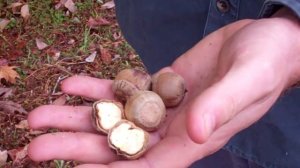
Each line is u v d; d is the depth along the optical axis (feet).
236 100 0.77
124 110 1.11
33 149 0.92
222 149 1.27
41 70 2.18
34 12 2.45
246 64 0.81
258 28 0.87
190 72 1.07
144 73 1.18
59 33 2.37
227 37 0.98
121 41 2.34
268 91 0.83
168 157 0.87
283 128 1.14
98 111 1.06
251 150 1.20
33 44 2.31
